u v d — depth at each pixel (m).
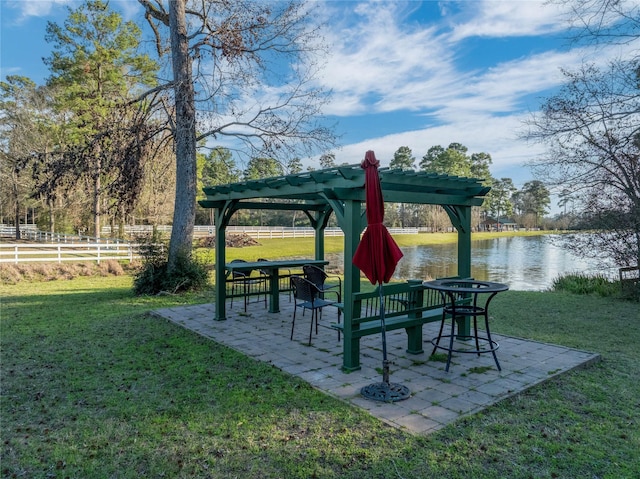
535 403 3.42
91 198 20.53
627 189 9.05
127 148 10.05
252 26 10.01
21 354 4.80
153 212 21.19
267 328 6.06
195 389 3.74
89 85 18.53
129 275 13.09
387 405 3.34
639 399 3.51
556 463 2.54
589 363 4.48
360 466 2.51
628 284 8.92
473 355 4.72
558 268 18.28
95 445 2.80
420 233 44.50
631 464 2.53
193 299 8.85
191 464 2.56
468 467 2.49
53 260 13.56
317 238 8.27
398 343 5.26
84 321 6.56
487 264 20.12
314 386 3.77
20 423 3.13
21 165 10.95
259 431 2.96
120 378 4.04
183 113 9.66
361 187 4.02
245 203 6.74
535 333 5.90
